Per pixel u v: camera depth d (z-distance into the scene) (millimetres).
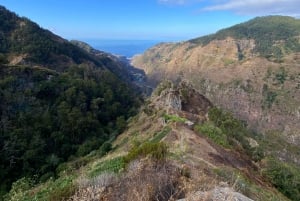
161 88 64250
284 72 197625
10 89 63188
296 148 107562
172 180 8164
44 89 68625
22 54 111875
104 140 56531
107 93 78750
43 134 55562
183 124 30828
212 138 28844
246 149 36000
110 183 8508
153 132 34062
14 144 49094
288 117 165625
